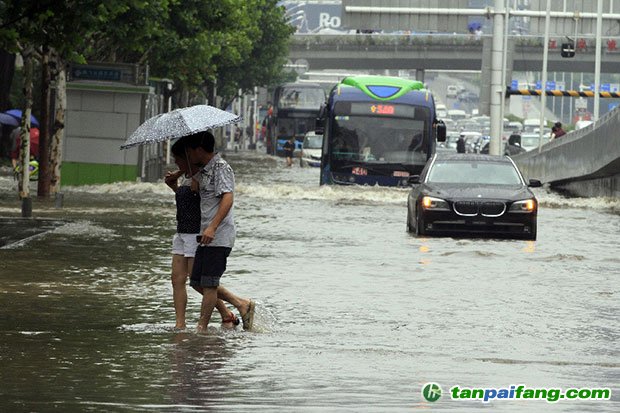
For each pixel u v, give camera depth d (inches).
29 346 872.9
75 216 2164.1
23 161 2536.9
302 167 5674.2
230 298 984.3
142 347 880.3
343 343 919.7
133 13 2514.8
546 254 1696.6
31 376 761.0
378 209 2615.7
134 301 1126.4
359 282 1315.2
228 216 965.8
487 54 5017.2
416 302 1163.3
